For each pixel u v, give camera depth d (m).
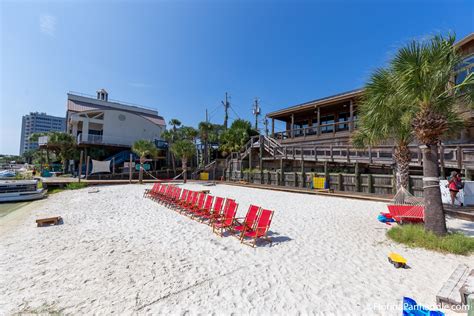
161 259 4.71
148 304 3.17
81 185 19.75
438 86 5.18
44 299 3.35
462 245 4.65
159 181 25.25
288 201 11.55
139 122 34.38
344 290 3.41
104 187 19.55
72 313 3.01
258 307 3.05
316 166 18.42
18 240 6.16
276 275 3.94
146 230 6.81
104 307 3.12
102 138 30.84
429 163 5.41
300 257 4.68
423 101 5.30
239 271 4.12
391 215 6.90
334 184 15.20
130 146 32.34
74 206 11.23
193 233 6.45
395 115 6.77
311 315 2.86
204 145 31.73
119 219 8.23
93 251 5.21
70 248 5.43
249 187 19.17
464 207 8.08
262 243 5.56
